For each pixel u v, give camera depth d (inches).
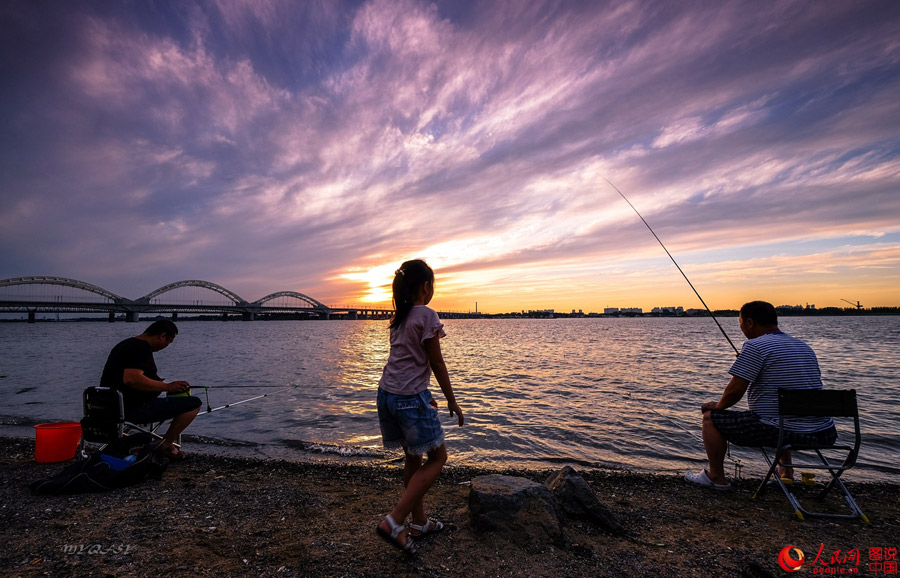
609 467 198.4
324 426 280.1
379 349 1124.5
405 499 96.8
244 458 205.5
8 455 205.6
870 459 207.8
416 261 105.0
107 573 98.6
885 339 1231.5
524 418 298.8
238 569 100.3
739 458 208.7
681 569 101.3
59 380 494.6
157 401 177.0
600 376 520.1
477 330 2647.6
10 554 107.7
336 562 102.6
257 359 796.0
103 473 154.2
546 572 98.4
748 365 142.5
